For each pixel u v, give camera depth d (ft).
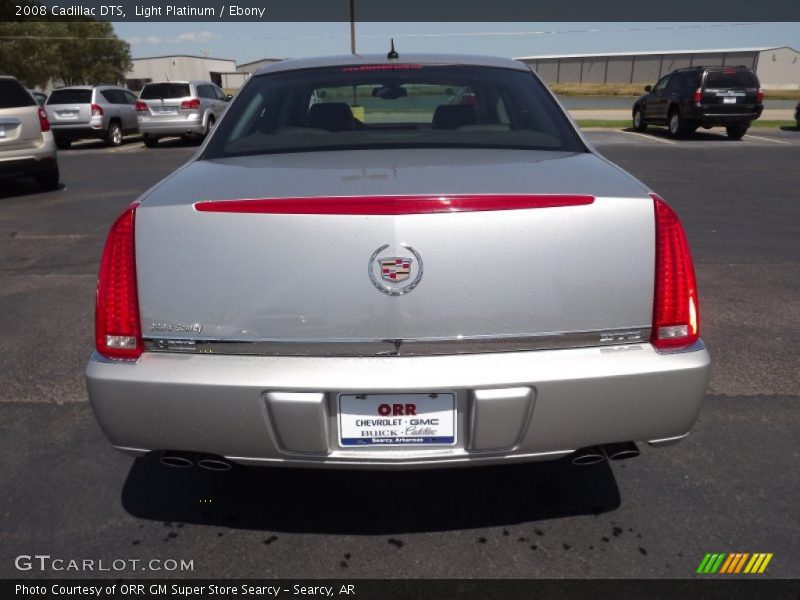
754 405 11.09
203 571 7.49
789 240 21.99
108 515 8.44
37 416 10.89
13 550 7.80
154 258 6.64
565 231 6.50
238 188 6.95
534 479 9.12
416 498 8.74
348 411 6.63
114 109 60.49
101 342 6.85
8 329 14.75
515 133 9.22
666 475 9.19
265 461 6.89
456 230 6.40
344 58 10.93
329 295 6.45
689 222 24.67
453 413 6.66
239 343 6.59
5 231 24.47
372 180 7.00
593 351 6.67
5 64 117.29
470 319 6.49
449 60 10.69
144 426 6.82
